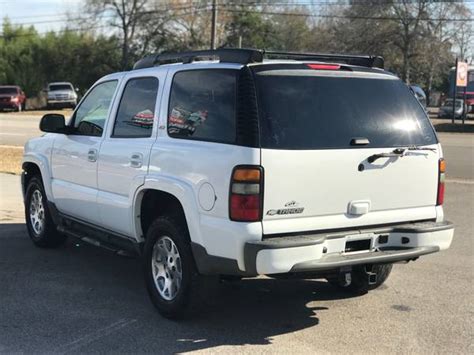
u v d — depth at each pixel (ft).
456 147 70.03
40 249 23.62
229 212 13.97
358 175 15.05
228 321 16.31
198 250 14.83
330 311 17.24
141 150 16.90
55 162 21.68
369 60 17.24
